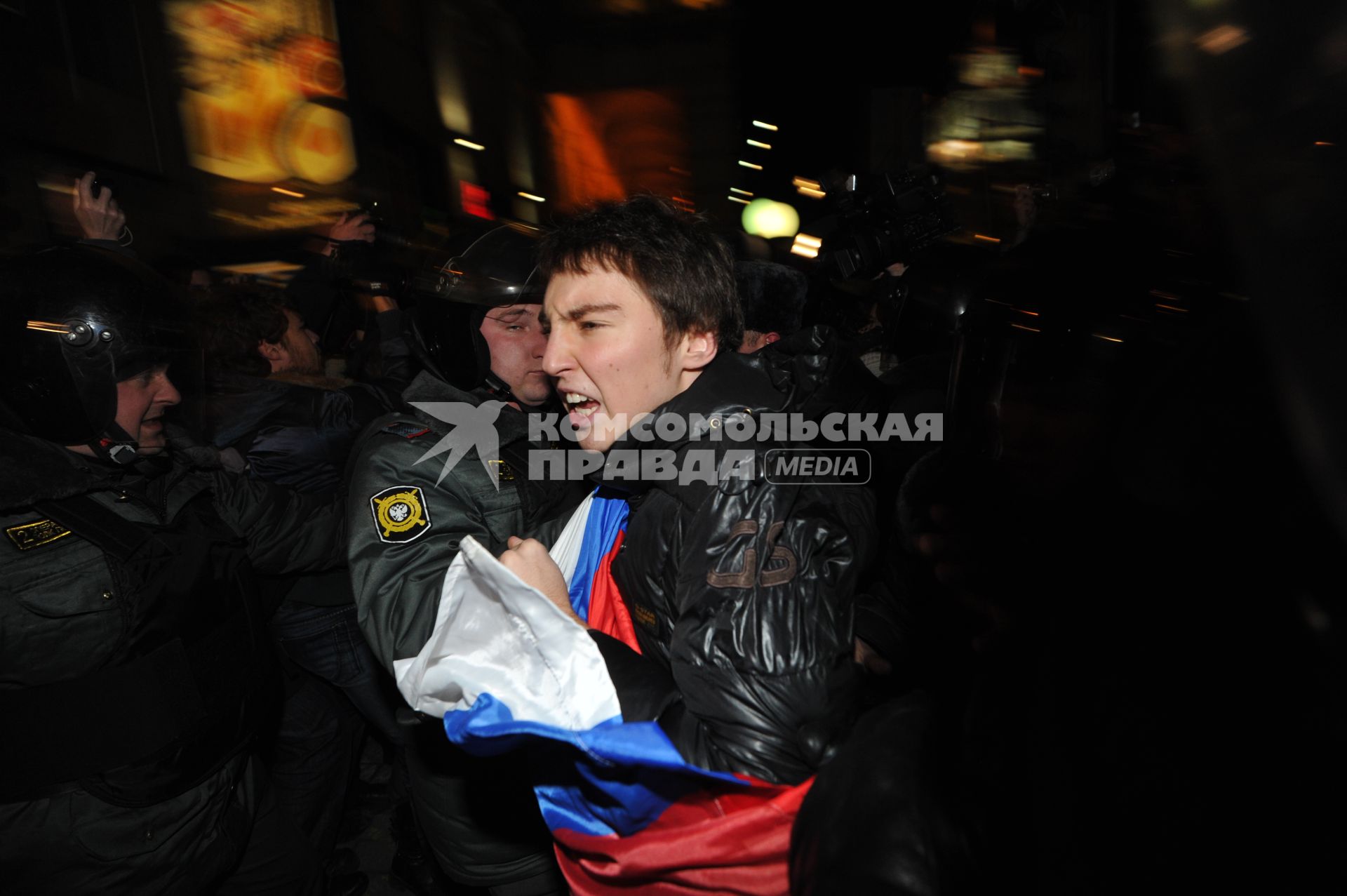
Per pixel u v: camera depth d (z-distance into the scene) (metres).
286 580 2.04
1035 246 0.95
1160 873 0.56
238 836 1.65
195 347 1.59
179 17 4.84
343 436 2.29
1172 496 0.57
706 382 1.09
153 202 4.65
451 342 1.51
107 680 1.39
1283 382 0.40
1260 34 0.38
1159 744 0.57
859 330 2.53
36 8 3.96
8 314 1.35
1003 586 0.77
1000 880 0.67
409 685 1.19
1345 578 0.48
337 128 6.19
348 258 2.65
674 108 8.56
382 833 2.75
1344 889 0.48
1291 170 0.38
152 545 1.45
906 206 2.19
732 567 0.98
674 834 1.02
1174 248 0.80
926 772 0.76
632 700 1.02
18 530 1.36
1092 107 3.17
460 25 7.61
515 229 1.60
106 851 1.42
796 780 0.93
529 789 1.62
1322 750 0.50
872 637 1.20
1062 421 0.73
